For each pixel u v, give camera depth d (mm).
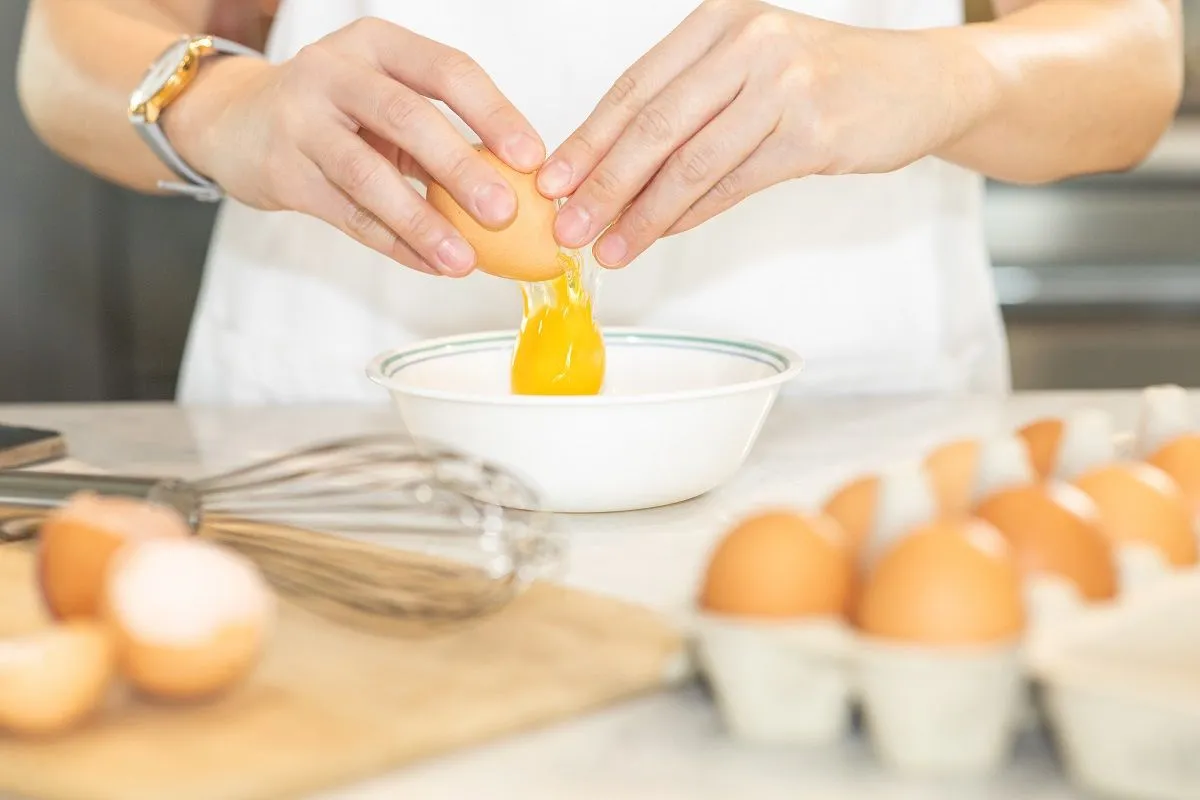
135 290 2201
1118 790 708
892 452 1092
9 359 2195
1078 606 754
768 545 752
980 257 1405
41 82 1298
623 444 940
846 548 772
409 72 989
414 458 840
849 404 1247
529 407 925
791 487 1024
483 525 840
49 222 2164
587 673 782
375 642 811
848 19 1332
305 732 741
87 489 894
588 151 952
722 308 1363
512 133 958
